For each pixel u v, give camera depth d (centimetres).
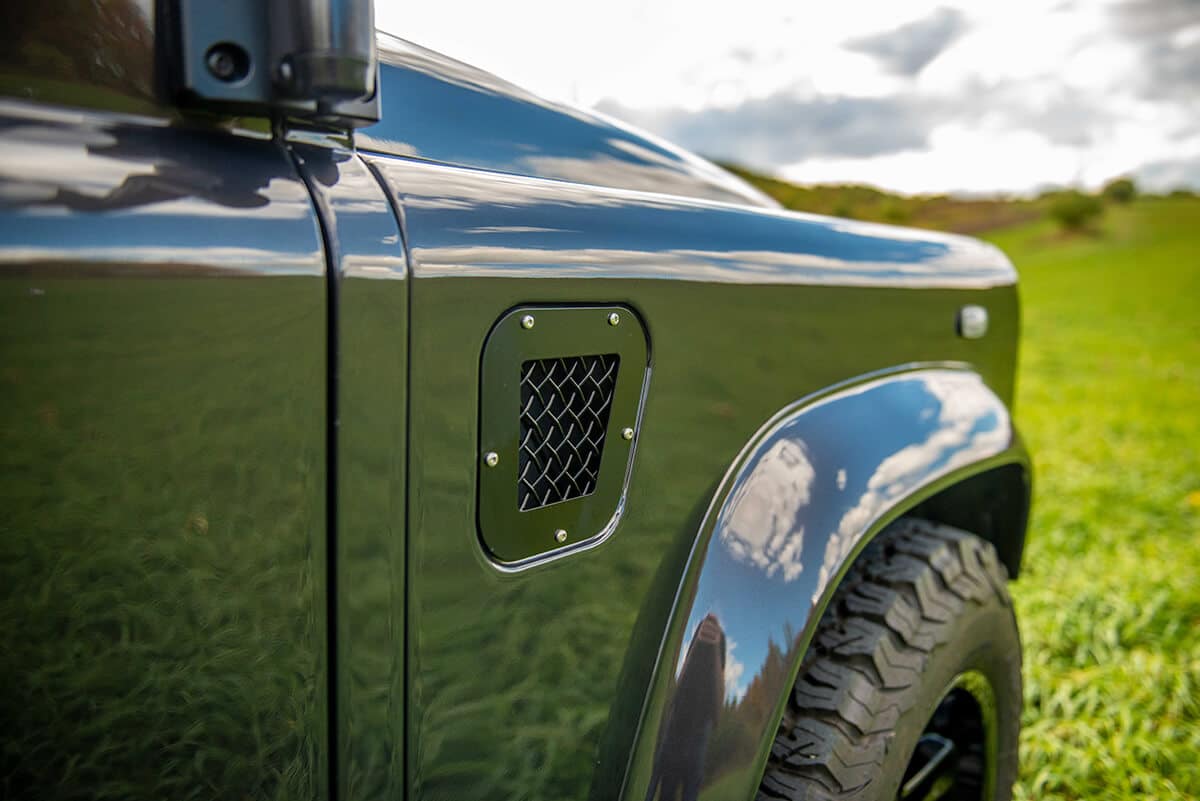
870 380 144
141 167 65
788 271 126
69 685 63
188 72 66
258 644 71
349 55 67
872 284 142
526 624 93
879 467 130
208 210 67
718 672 108
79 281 61
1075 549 403
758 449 121
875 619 132
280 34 68
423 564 82
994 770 161
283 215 72
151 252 64
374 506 77
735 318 116
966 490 175
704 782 105
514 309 88
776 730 112
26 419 59
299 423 72
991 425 156
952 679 140
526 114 124
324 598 75
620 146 138
